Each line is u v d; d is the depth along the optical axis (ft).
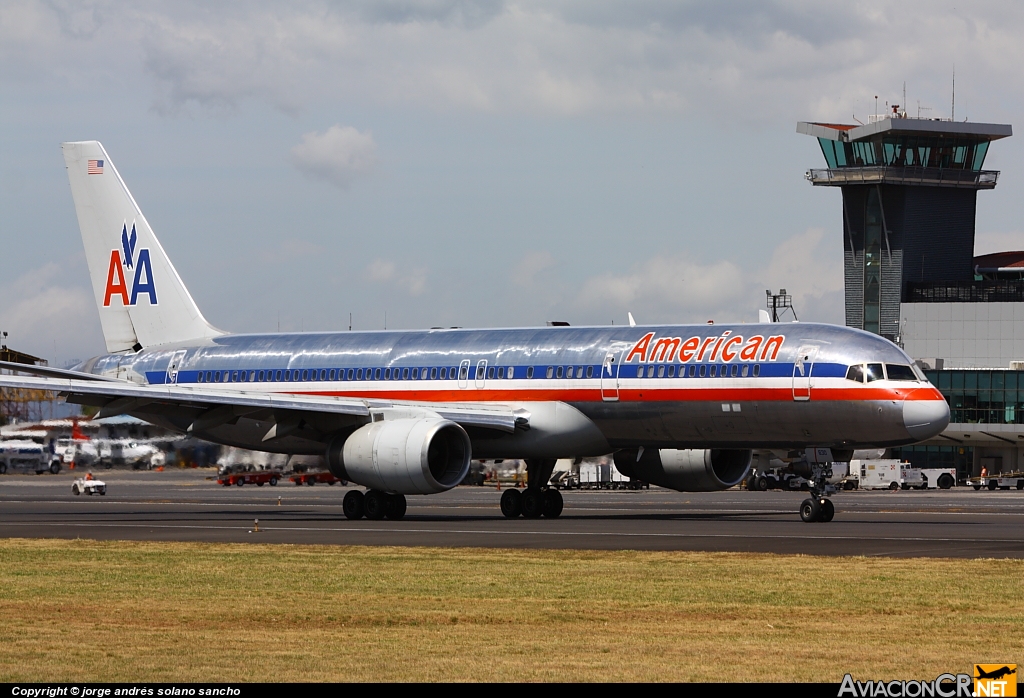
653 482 487.20
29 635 177.88
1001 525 402.11
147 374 550.77
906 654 162.91
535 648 167.32
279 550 302.04
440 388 478.18
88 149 573.74
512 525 402.11
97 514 483.92
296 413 452.76
